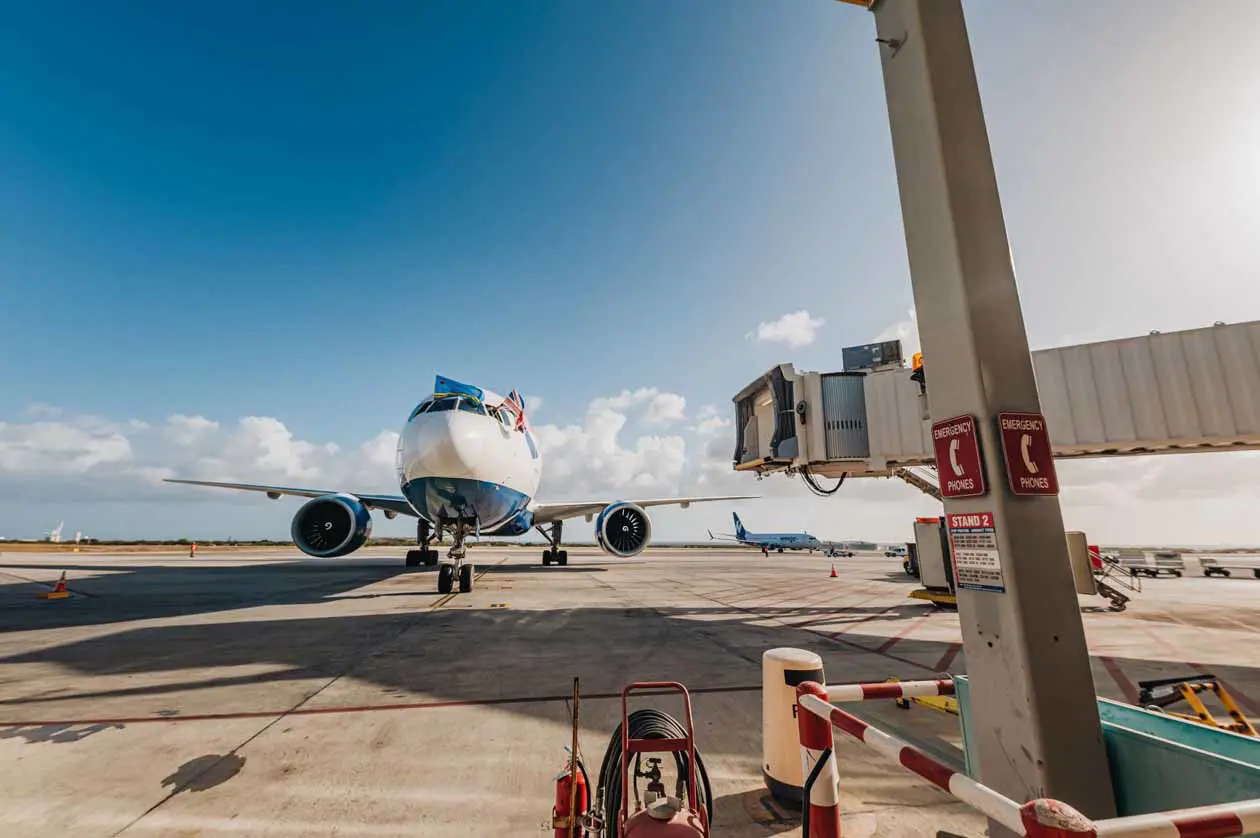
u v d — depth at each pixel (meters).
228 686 5.78
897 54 3.17
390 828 3.07
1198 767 1.99
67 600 12.62
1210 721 4.15
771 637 8.76
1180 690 4.34
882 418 10.90
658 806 2.16
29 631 8.88
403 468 13.40
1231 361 8.49
